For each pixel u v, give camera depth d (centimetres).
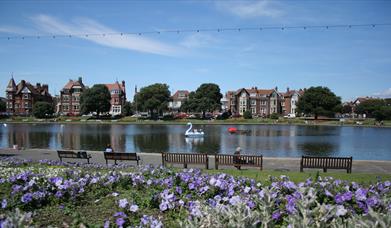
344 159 1475
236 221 421
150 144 3666
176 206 648
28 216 466
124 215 569
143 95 10369
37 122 8544
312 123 8344
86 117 10362
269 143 3753
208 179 822
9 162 1532
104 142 3875
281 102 13562
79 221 583
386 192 704
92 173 959
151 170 1080
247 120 9088
